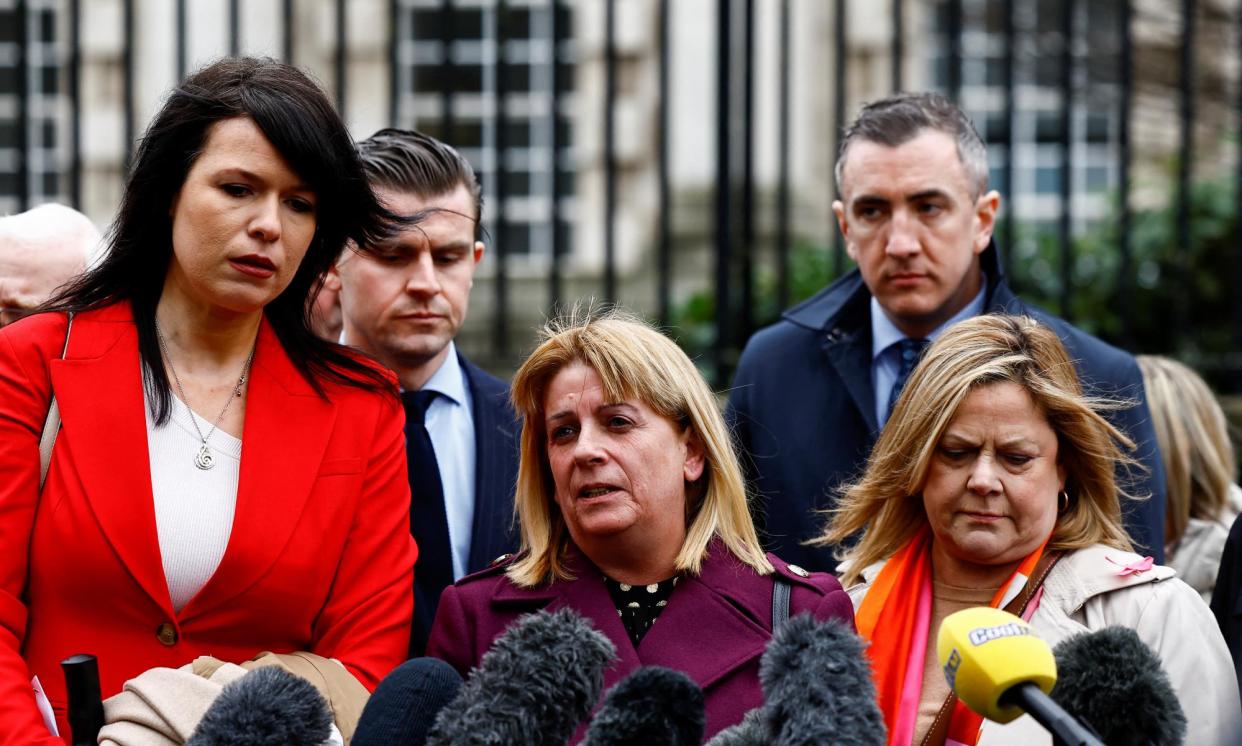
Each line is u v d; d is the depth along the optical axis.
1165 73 7.43
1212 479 3.81
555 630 2.00
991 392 2.68
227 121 2.55
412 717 2.10
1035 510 2.68
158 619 2.50
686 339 6.03
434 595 3.15
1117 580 2.63
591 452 2.52
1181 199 5.36
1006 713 1.89
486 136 9.07
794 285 6.19
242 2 8.84
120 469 2.51
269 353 2.69
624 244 9.09
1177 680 2.53
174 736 2.27
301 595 2.55
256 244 2.54
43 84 8.65
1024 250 6.36
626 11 9.16
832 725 1.87
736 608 2.57
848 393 3.52
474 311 8.29
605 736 1.86
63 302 2.66
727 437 2.66
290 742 2.01
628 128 9.15
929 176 3.39
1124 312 5.30
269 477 2.57
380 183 3.23
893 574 2.82
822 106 8.79
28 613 2.50
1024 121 8.88
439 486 3.20
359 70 9.01
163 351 2.65
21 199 5.19
